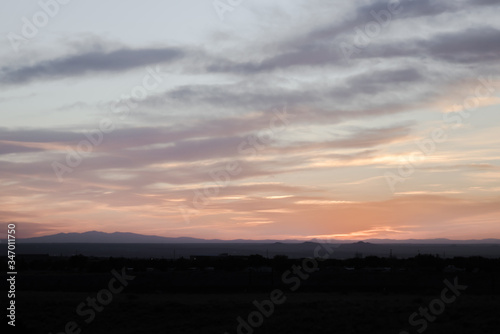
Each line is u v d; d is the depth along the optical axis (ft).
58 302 141.90
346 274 213.05
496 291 177.58
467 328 113.70
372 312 127.75
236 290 180.34
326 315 125.70
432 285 193.77
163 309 133.90
